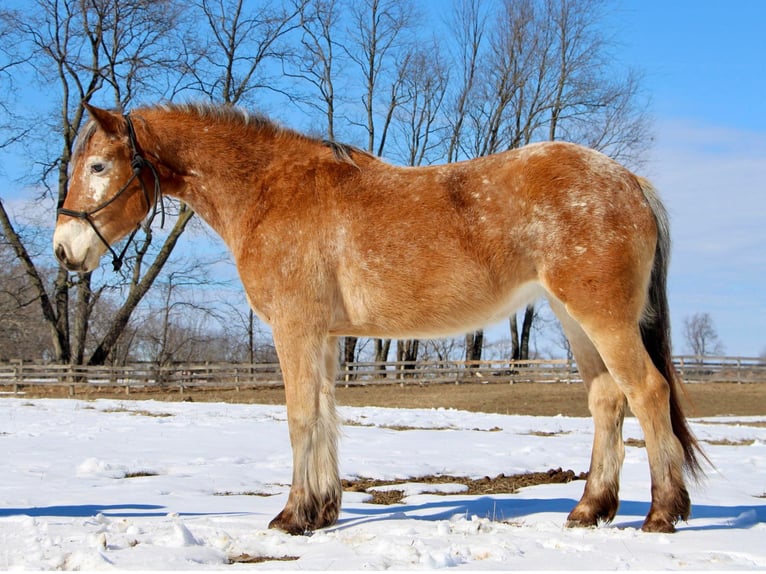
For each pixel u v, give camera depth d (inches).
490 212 208.7
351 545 182.2
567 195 204.8
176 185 237.6
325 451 211.9
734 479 315.0
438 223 210.8
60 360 1170.6
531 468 354.9
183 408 753.0
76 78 1137.4
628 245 201.2
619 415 214.8
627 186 207.9
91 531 195.6
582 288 200.4
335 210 217.0
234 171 228.5
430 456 388.8
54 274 1358.3
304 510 205.8
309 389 210.8
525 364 1362.0
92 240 233.3
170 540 182.2
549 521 217.5
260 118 235.9
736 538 189.9
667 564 162.7
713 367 1333.7
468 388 1178.6
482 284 209.5
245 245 221.9
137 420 594.2
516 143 1381.6
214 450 404.5
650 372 198.8
